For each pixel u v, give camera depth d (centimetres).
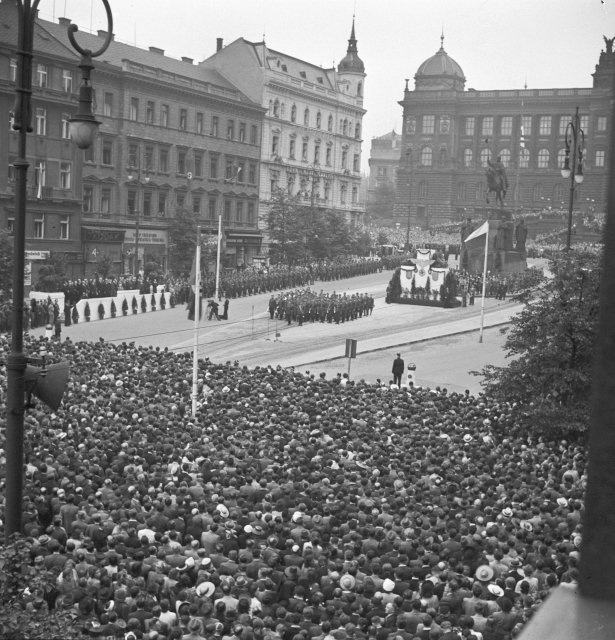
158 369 3725
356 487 2031
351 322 6831
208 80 10588
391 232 15800
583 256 3069
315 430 2650
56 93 7881
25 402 1323
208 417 2847
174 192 9725
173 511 1791
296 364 5122
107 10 1234
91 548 1580
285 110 11938
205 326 6362
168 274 8581
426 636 1254
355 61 13725
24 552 990
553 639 316
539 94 17488
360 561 1531
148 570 1504
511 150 17825
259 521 1739
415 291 7844
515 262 10300
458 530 1722
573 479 2119
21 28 1116
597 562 336
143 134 9231
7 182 7494
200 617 1295
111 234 8612
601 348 339
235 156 10769
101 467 2173
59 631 888
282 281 8575
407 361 5356
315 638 1253
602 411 337
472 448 2547
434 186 18362
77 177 8212
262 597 1391
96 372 3603
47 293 6141
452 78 18238
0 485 1864
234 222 10825
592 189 16000
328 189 13200
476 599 1388
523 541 1733
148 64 9669
